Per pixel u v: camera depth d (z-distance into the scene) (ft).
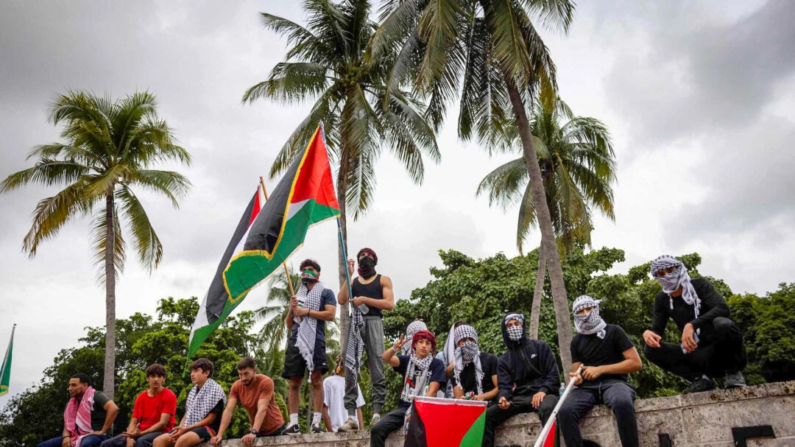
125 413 115.85
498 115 60.54
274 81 67.77
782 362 80.84
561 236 85.97
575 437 20.07
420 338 24.85
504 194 85.71
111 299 75.36
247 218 32.71
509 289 83.71
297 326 28.96
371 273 29.14
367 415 76.13
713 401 19.12
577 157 83.10
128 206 81.05
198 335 29.84
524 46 49.96
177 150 79.46
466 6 54.49
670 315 22.06
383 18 57.93
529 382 23.02
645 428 20.17
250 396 28.86
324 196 31.07
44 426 119.65
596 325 21.77
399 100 71.05
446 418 21.79
